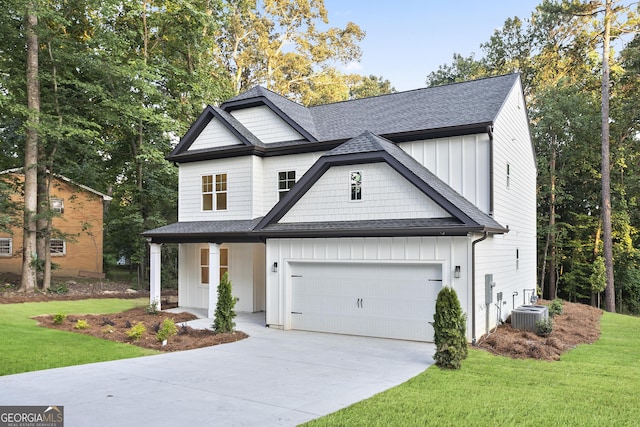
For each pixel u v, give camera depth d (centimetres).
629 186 2856
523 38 3550
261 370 917
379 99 1903
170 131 2461
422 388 789
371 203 1327
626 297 3078
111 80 2255
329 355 1068
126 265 3588
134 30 2516
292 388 787
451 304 966
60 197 2797
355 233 1275
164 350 1104
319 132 1748
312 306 1405
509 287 1611
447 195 1228
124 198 2834
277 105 1784
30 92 2019
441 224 1172
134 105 2292
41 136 2059
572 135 2894
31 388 762
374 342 1227
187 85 2588
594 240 2959
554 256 2988
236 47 3728
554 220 3003
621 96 2938
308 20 4006
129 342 1176
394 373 902
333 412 659
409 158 1442
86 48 2241
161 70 2552
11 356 968
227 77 3431
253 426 600
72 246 2814
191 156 1847
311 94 4022
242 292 1822
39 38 2086
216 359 1014
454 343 950
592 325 1645
